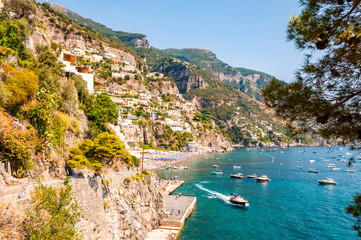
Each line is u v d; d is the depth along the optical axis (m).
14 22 44.44
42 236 20.33
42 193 22.50
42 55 51.84
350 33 10.30
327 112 10.08
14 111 29.95
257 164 162.62
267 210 64.19
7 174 24.88
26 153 27.53
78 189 29.52
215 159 192.25
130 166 49.91
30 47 49.47
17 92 29.97
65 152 37.69
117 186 40.91
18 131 27.94
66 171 35.81
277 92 10.71
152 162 147.00
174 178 104.00
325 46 10.38
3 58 33.28
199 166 150.50
